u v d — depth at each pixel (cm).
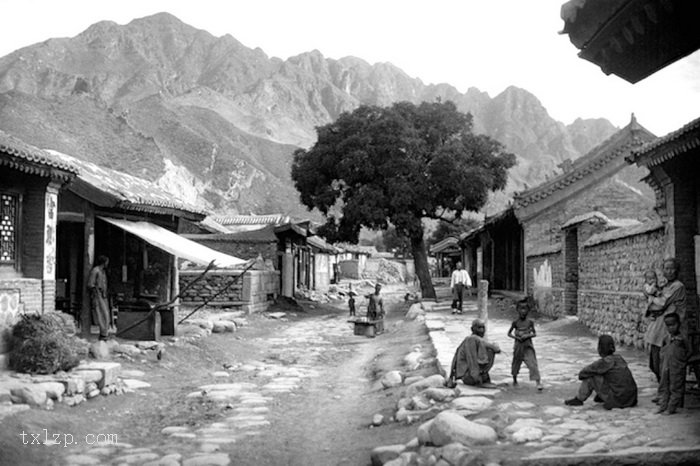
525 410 937
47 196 1409
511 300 3434
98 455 867
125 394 1282
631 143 3209
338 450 912
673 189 1383
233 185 14112
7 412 954
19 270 1370
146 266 2039
